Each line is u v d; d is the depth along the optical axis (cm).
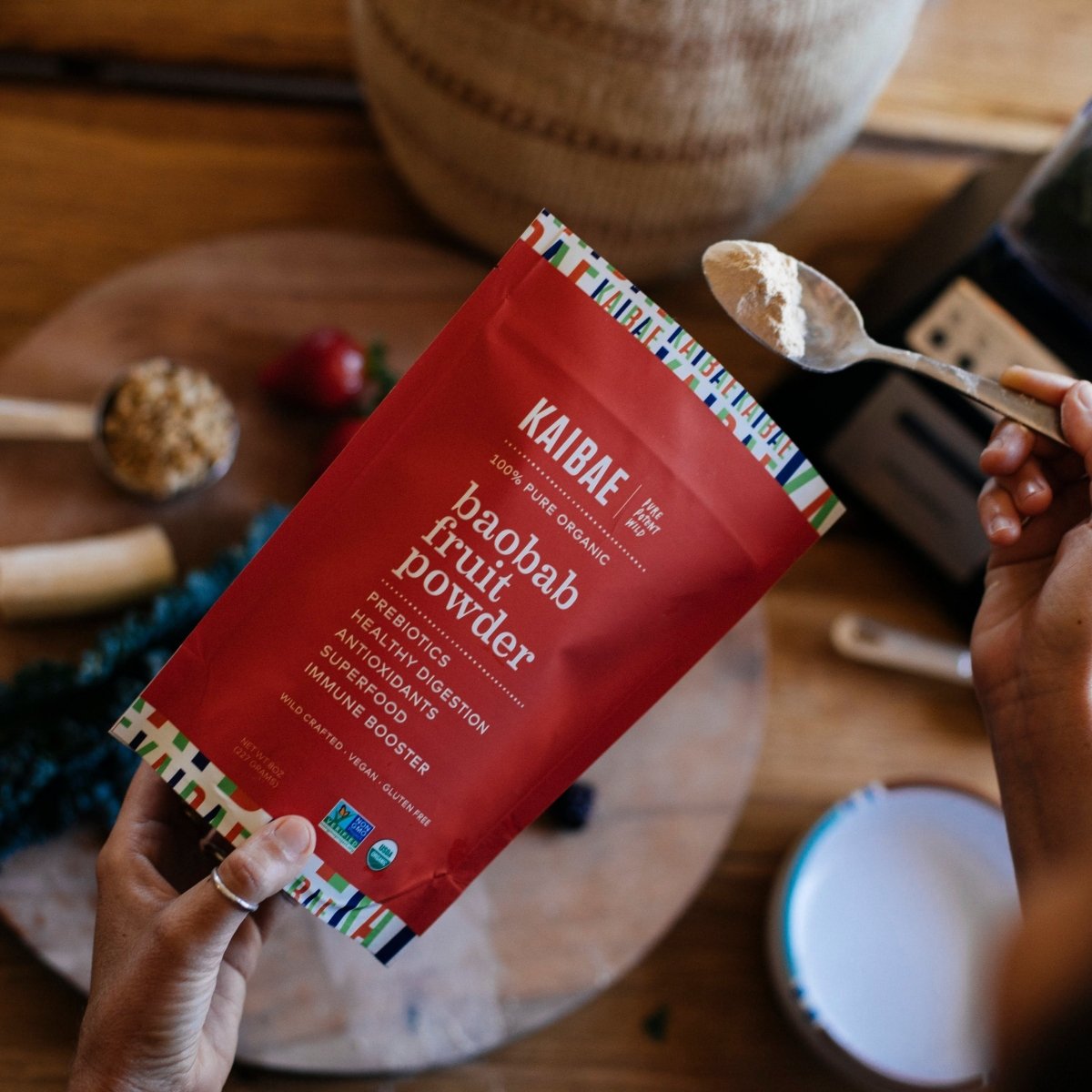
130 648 74
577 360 46
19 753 71
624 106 73
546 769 49
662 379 46
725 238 88
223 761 48
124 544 80
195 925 48
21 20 95
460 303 90
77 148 94
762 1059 83
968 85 104
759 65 71
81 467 83
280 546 47
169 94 97
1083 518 58
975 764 89
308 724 48
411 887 50
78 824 75
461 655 47
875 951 80
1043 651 54
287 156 98
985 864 82
